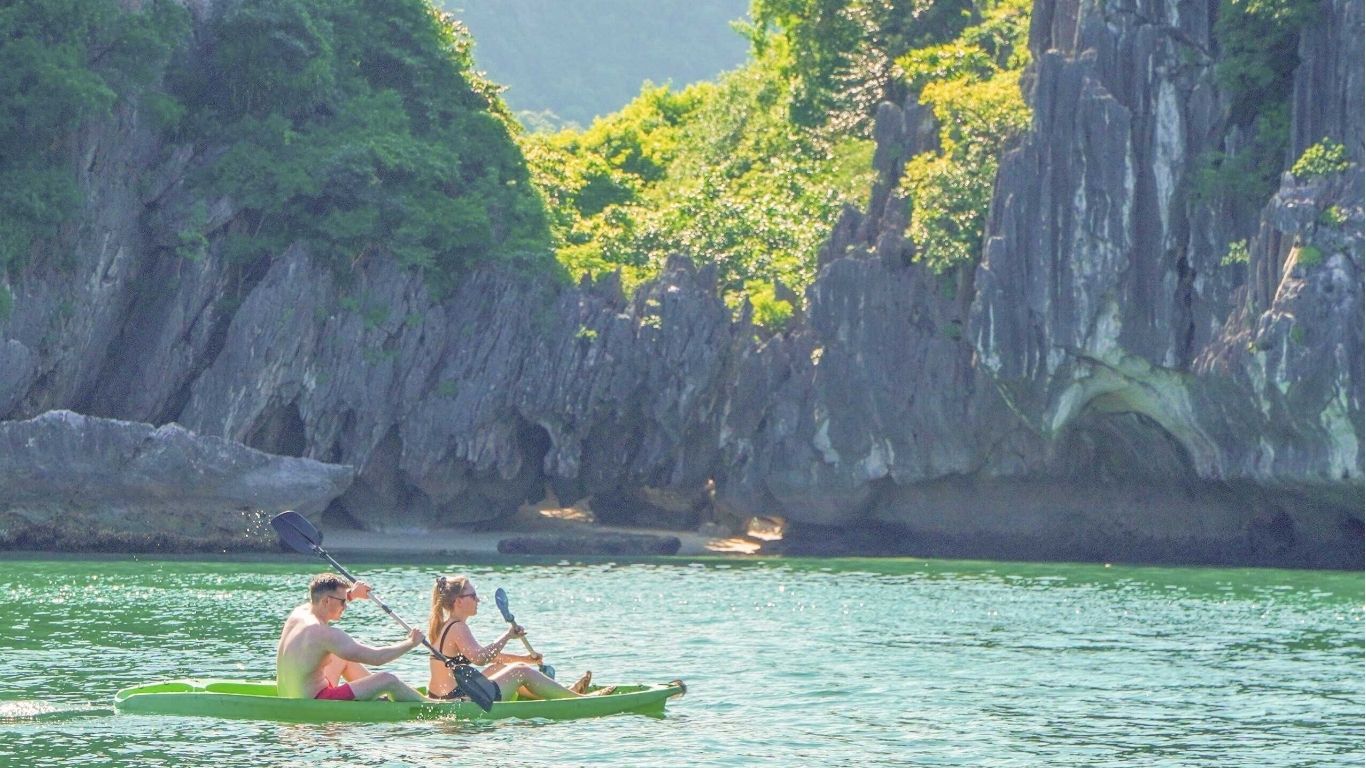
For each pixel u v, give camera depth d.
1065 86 50.47
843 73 77.12
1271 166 49.09
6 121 50.94
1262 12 48.41
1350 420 45.94
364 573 39.69
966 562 48.97
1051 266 50.06
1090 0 51.06
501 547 52.06
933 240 53.16
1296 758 15.09
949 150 54.91
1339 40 47.91
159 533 48.00
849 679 20.25
